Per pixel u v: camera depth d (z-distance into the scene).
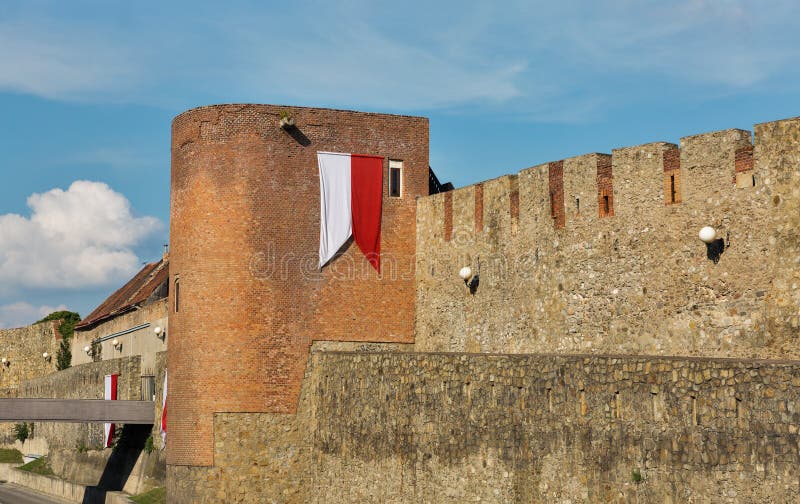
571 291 38.06
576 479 29.78
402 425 37.41
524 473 31.73
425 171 46.81
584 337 37.47
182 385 44.41
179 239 45.47
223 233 44.41
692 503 26.25
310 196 45.19
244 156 44.66
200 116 45.00
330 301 45.06
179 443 44.28
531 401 31.66
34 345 95.00
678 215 34.59
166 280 62.12
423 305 45.66
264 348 44.06
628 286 36.03
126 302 69.44
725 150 33.34
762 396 24.81
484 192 42.66
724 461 25.55
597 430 29.17
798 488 23.92
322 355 43.50
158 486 52.12
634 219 36.03
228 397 43.69
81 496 62.25
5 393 93.19
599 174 37.41
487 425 33.38
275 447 43.75
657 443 27.30
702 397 26.19
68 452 71.69
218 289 44.22
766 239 32.00
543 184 39.62
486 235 42.41
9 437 91.88
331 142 45.69
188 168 45.19
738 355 32.50
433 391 35.94
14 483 77.38
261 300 44.25
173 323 45.56
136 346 63.12
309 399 44.22
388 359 38.53
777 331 31.53
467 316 43.19
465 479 34.16
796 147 31.47
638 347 35.53
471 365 34.28
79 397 73.00
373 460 39.03
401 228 46.31
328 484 42.16
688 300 34.06
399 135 46.66
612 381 28.80
